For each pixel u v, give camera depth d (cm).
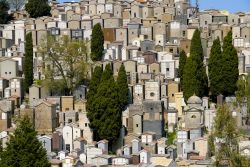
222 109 12975
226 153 12575
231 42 19812
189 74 19525
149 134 17975
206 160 15575
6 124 18725
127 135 18162
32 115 18638
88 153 17150
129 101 19825
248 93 14962
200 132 17800
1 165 12594
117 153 17388
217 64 19650
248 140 15362
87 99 18588
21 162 12544
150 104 18688
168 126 18975
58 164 16162
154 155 16562
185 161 15950
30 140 12738
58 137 17825
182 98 19762
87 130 18200
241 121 16450
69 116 19250
